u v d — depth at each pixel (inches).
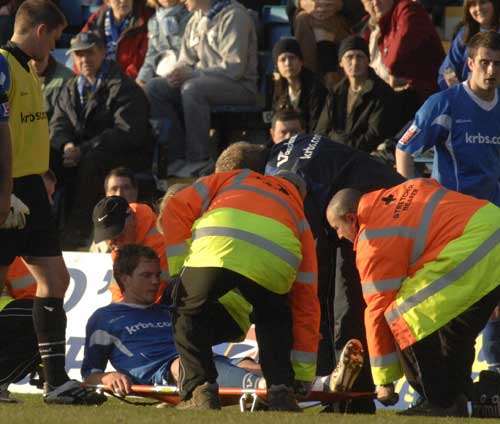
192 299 899.4
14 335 1074.7
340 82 1588.3
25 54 957.2
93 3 2054.6
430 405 970.7
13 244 948.0
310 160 1103.6
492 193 1212.5
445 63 1549.0
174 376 1067.9
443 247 941.2
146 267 1099.3
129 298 1109.1
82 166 1644.9
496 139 1202.0
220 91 1768.0
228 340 973.2
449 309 938.7
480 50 1176.8
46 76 1737.2
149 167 1690.5
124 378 1045.8
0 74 922.7
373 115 1551.4
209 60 1782.7
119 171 1483.8
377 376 965.8
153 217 1154.0
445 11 1878.7
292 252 905.5
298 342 934.4
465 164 1200.2
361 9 1801.2
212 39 1780.3
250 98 1792.6
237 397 1009.5
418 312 942.4
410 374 971.9
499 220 950.4
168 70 1818.4
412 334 944.9
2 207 900.0
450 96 1192.8
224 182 936.3
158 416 794.2
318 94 1633.9
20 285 1096.8
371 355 965.8
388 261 946.1
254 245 895.1
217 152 1828.2
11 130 943.7
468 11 1503.4
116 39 1868.8
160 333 1095.0
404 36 1608.0
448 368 962.7
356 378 1072.8
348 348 970.7
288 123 1380.4
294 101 1644.9
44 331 974.4
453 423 812.6
